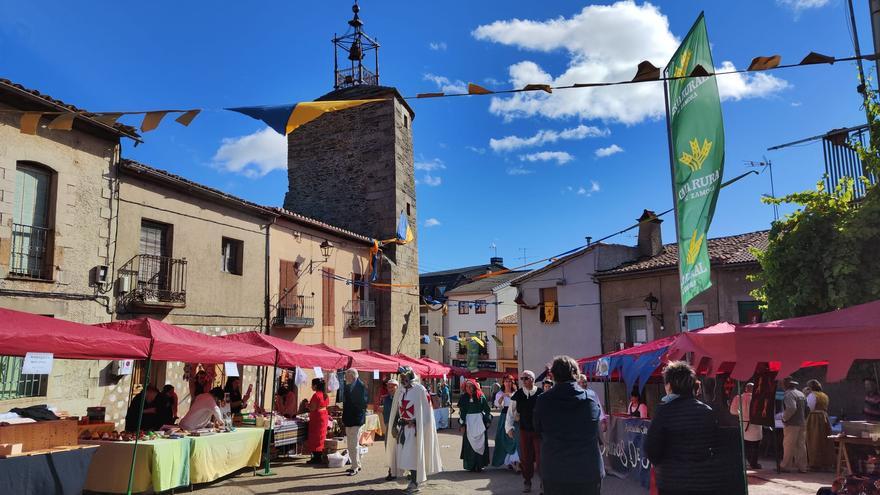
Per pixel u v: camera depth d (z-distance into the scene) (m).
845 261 10.49
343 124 26.78
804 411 10.14
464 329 46.59
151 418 10.01
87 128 12.05
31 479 6.64
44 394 10.87
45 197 11.36
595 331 23.91
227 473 9.61
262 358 10.09
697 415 4.17
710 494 4.08
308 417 12.40
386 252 24.84
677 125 7.46
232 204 16.03
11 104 10.70
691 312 20.16
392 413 9.88
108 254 12.40
